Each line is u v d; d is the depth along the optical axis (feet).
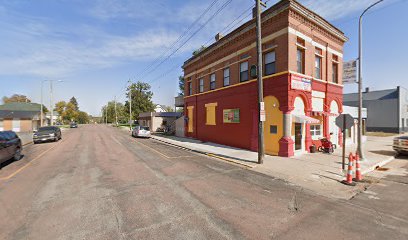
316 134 49.88
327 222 15.85
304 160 38.27
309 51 46.29
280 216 16.76
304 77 44.60
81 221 15.69
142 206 18.35
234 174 29.48
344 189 23.47
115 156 42.86
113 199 19.86
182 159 40.29
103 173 29.25
